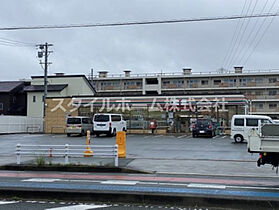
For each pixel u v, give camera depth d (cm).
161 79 5975
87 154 1154
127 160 1302
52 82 4341
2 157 1412
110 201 688
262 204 632
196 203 657
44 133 3266
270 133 756
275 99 5400
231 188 783
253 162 1279
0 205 654
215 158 1391
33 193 716
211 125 2589
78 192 701
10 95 4581
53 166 1109
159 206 656
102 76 6278
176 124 3197
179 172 1055
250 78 5572
